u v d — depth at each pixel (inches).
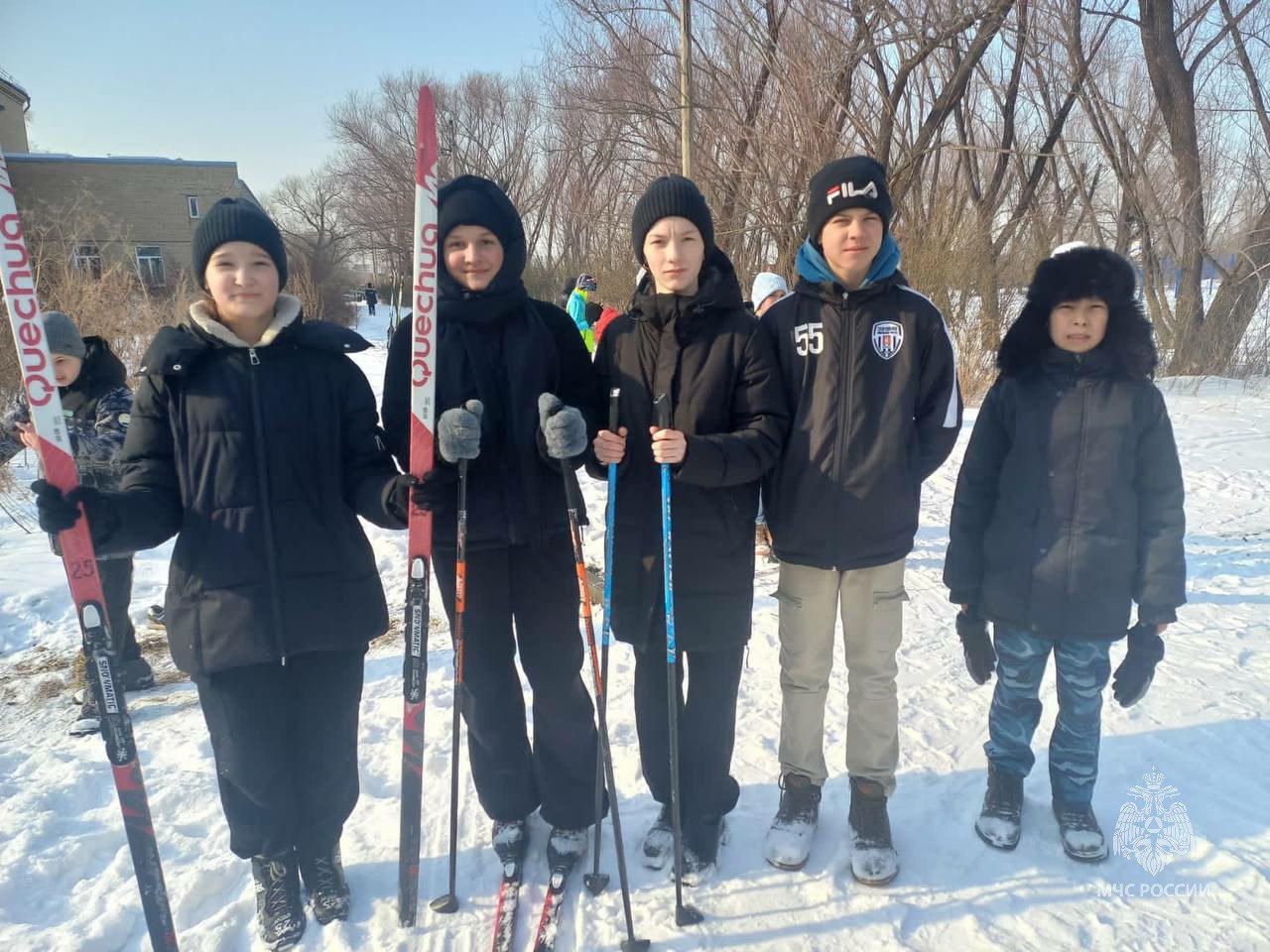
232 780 75.6
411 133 1328.7
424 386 74.4
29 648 152.1
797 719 88.3
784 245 398.0
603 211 592.1
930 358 81.4
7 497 246.4
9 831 93.1
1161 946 73.5
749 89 423.5
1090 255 79.6
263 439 74.1
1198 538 193.9
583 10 493.4
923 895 80.8
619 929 77.9
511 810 88.4
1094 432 81.5
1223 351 458.6
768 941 75.9
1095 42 488.7
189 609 73.9
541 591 83.0
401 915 79.1
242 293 72.8
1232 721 109.3
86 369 121.6
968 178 460.1
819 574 84.6
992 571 87.7
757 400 80.7
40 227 350.3
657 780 88.3
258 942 77.9
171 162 1036.5
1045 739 106.3
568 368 87.7
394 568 194.7
